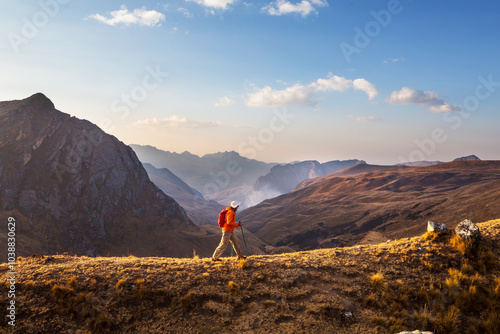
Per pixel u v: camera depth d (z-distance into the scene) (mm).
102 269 10266
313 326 7871
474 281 9719
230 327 7809
